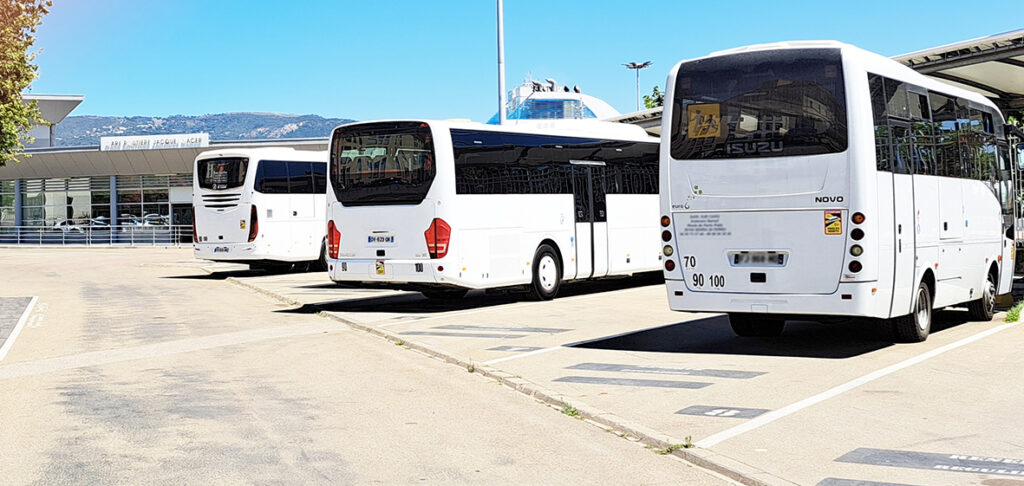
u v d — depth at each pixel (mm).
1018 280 21828
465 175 17766
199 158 29500
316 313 18266
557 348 12617
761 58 11461
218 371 11461
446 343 13258
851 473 6426
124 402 9531
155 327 16250
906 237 11719
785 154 11234
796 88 11227
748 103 11500
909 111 12109
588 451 7320
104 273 32750
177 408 9172
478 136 18172
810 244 11117
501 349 12609
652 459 7070
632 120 27531
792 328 14273
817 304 11109
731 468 6578
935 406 8469
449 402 9328
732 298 11586
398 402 9352
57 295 23672
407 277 17641
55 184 60375
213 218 29391
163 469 6879
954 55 17922
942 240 12828
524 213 19016
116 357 12781
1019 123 25078
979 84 20641
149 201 58562
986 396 8859
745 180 11469
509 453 7281
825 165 11016
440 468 6848
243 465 6973
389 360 12148
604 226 21172
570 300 19516
